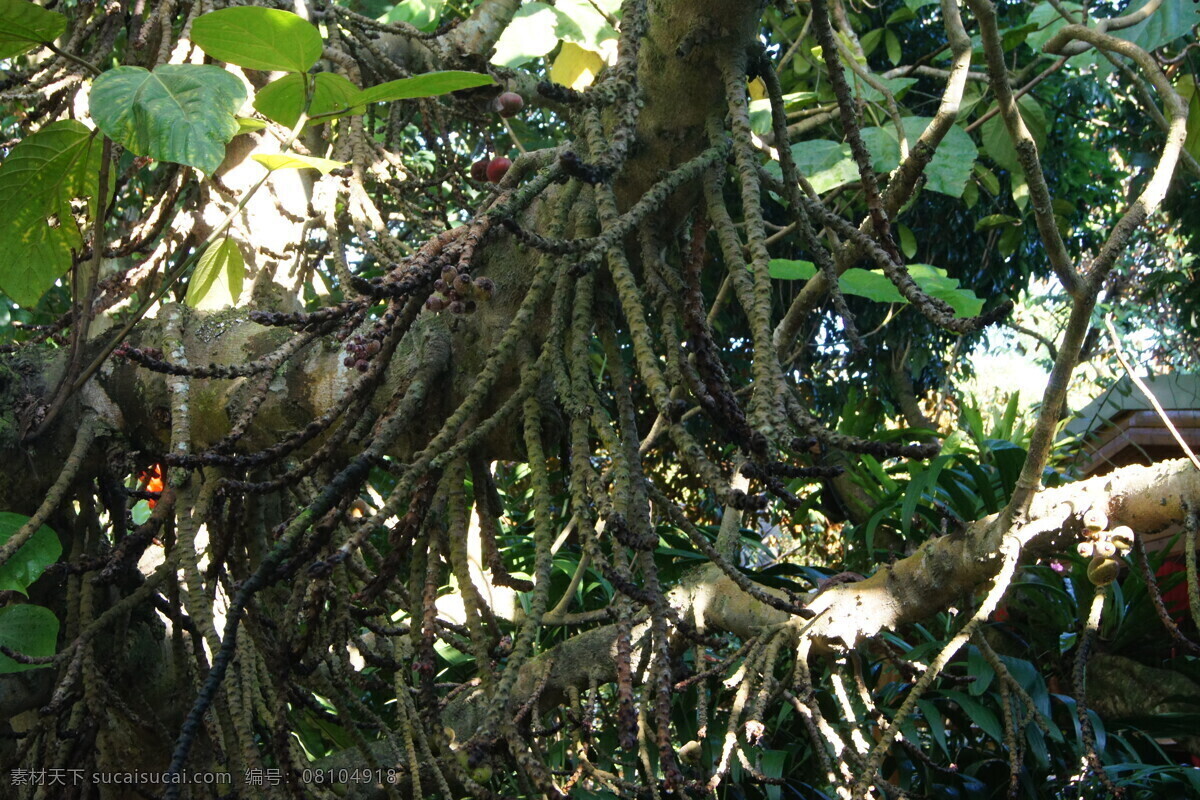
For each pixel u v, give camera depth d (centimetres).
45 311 260
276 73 158
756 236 85
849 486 311
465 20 195
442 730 96
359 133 142
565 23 179
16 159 122
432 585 94
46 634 114
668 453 407
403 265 92
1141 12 175
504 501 312
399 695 104
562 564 243
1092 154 445
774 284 427
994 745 224
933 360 512
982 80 234
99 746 157
